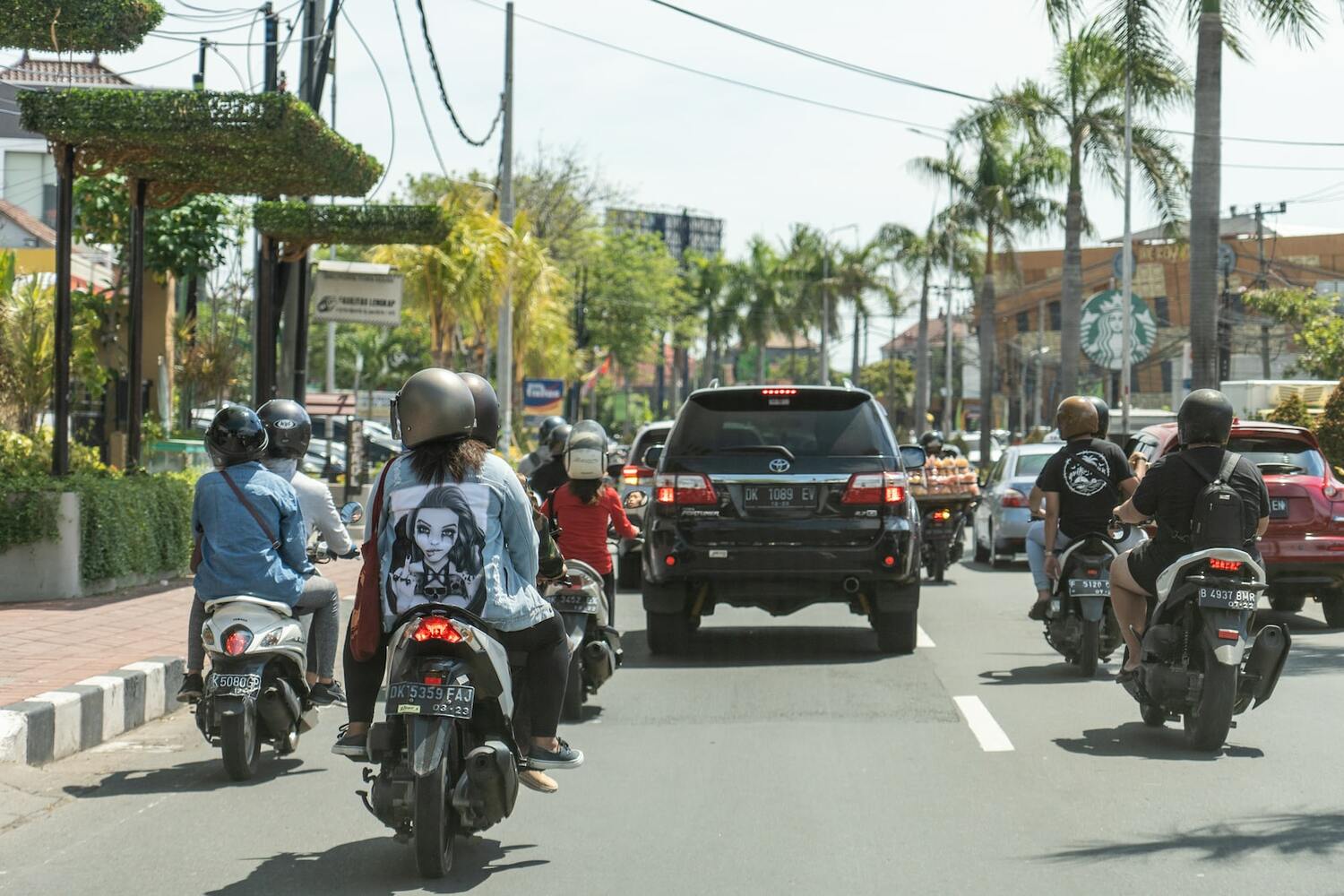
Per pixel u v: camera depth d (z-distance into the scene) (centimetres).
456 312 5319
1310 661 1798
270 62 3189
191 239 4216
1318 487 2092
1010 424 15188
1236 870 880
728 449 1850
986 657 1895
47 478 2191
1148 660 1272
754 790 1135
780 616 2256
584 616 1411
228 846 988
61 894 875
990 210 8219
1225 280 10188
